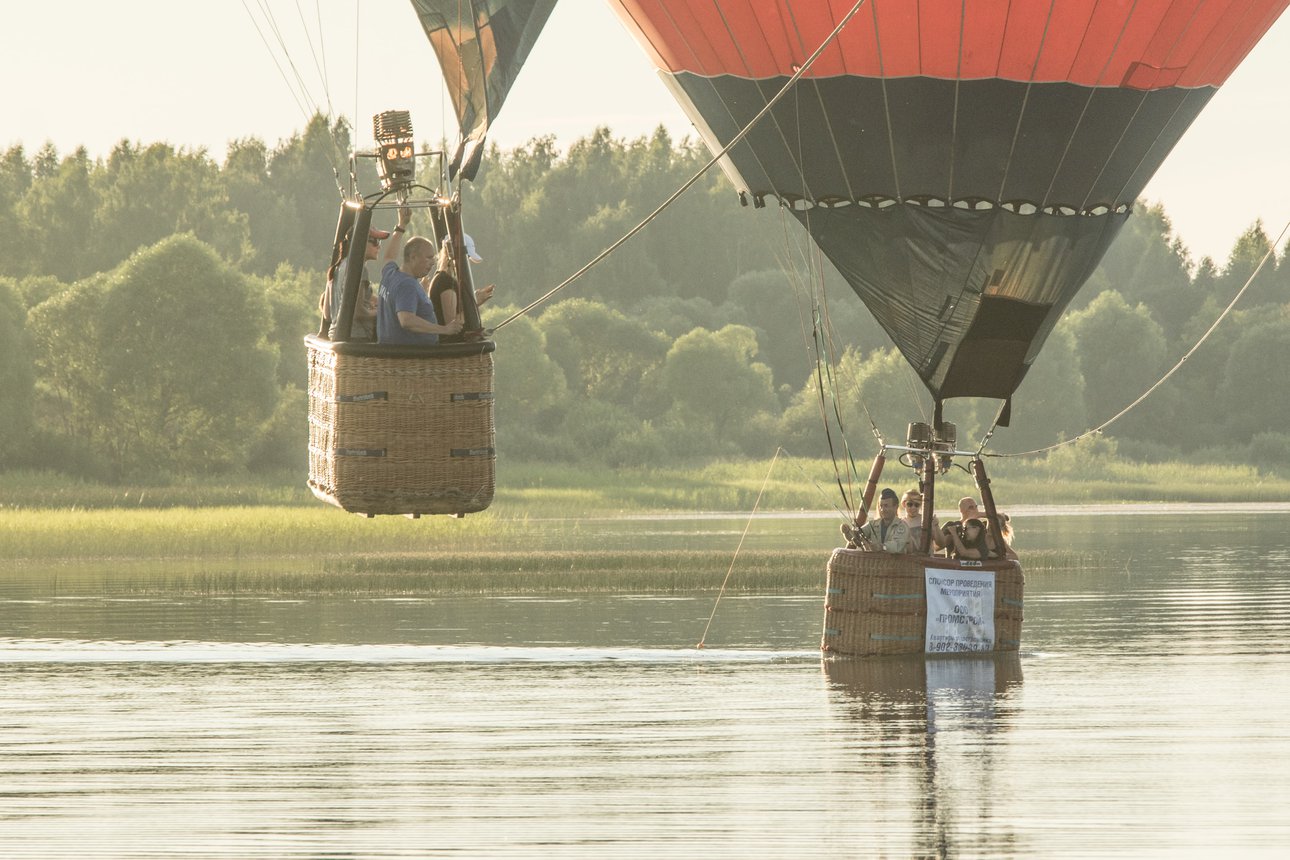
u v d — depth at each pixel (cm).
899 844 3566
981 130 6362
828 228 6612
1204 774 4225
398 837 3647
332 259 4472
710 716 5119
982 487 6531
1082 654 6494
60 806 3944
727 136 6762
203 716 5191
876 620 6384
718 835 3644
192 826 3747
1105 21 6200
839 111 6412
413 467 4194
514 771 4325
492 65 4406
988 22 6200
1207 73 6500
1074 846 3544
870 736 4756
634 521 19638
